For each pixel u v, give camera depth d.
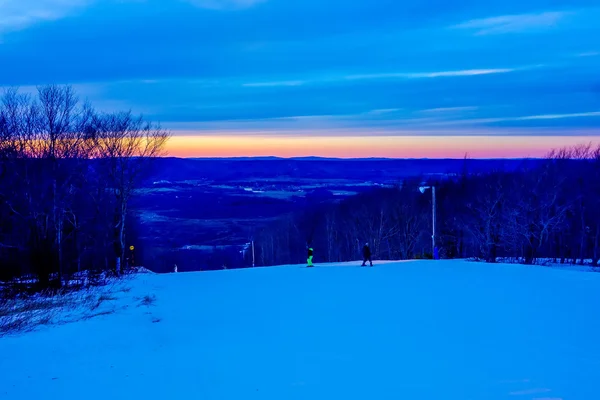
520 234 52.12
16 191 30.50
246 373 10.19
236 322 15.93
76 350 12.64
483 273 26.80
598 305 16.80
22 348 12.99
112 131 39.66
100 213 38.03
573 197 55.12
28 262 33.31
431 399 8.34
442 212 68.69
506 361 10.37
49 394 9.18
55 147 31.38
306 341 12.81
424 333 13.12
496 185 57.84
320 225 81.81
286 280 27.20
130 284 28.06
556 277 24.52
